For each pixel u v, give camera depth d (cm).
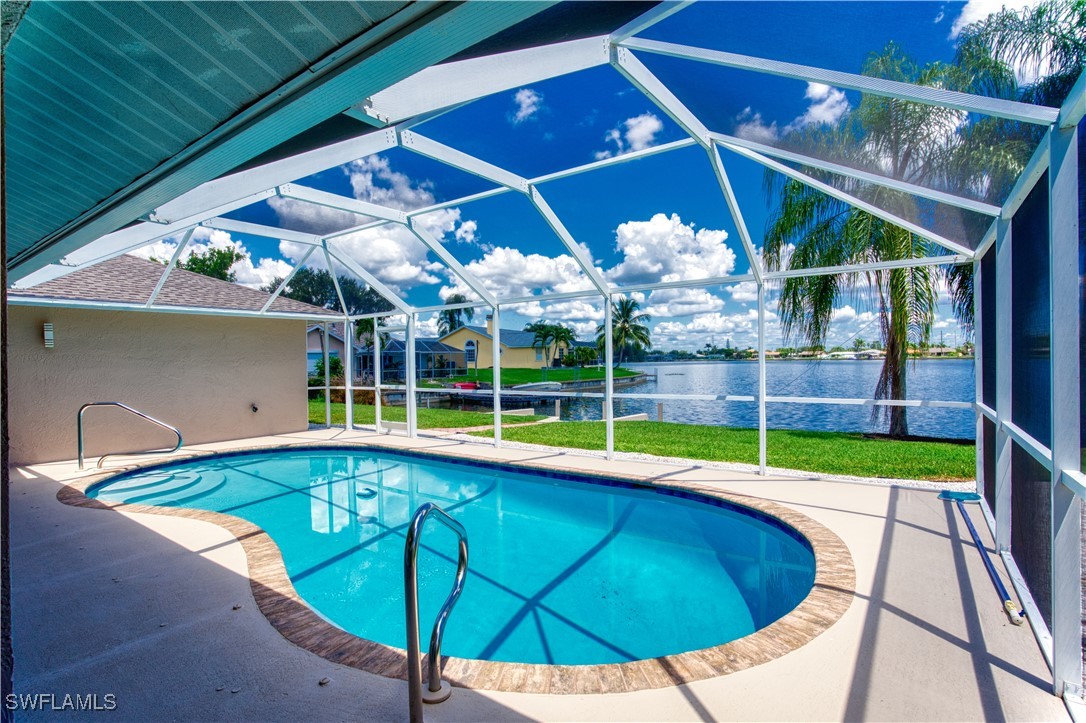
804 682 248
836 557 393
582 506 664
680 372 2439
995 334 424
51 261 451
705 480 634
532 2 155
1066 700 230
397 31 169
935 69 311
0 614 95
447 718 224
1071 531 233
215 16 160
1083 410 354
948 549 406
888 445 987
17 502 589
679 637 365
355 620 398
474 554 520
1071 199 225
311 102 213
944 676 252
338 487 778
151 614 323
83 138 243
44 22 164
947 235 511
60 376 846
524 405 2309
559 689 244
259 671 261
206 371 1019
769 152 469
